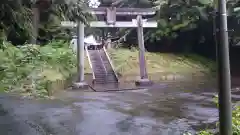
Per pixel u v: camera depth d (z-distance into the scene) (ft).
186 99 45.01
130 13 66.69
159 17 73.51
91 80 69.46
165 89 57.82
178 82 68.74
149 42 104.63
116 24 65.92
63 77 61.16
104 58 86.12
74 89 58.80
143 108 37.81
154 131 25.59
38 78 52.24
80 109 36.45
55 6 30.37
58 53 70.23
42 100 42.63
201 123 28.68
